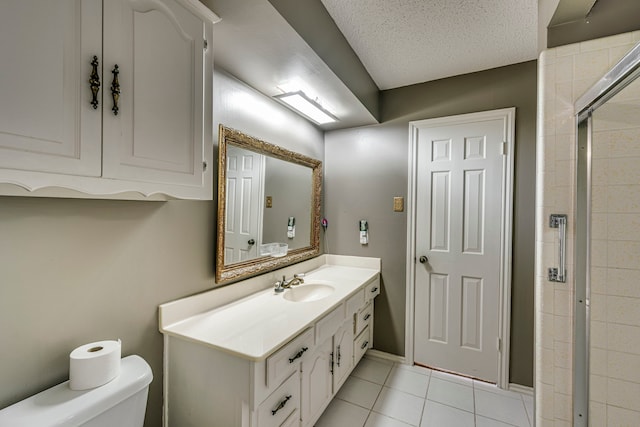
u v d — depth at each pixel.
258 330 1.26
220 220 1.54
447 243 2.24
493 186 2.08
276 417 1.20
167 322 1.29
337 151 2.67
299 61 1.48
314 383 1.50
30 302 0.90
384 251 2.47
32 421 0.79
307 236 2.44
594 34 1.23
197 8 1.04
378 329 2.49
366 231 2.53
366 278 2.19
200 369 1.19
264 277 1.89
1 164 0.61
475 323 2.15
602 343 1.21
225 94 1.59
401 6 1.47
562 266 1.27
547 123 1.31
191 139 1.04
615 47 1.19
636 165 1.16
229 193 1.61
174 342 1.26
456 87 2.21
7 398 0.85
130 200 1.16
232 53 1.42
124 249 1.14
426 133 2.31
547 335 1.30
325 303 1.62
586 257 1.22
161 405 1.28
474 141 2.14
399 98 2.41
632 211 1.17
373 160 2.51
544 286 1.31
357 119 2.38
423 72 2.16
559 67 1.28
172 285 1.33
